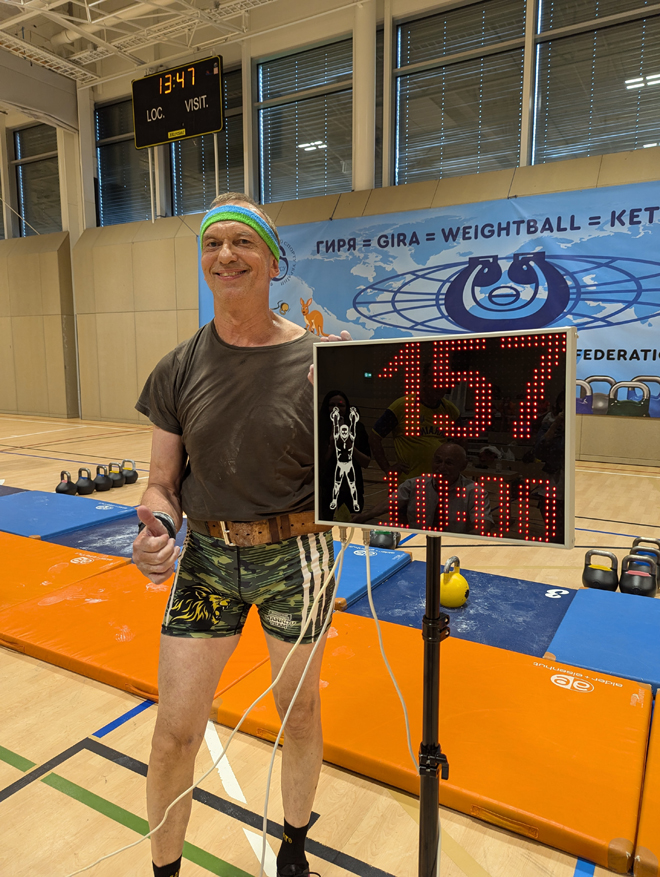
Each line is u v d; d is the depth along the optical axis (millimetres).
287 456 1178
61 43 11016
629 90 7531
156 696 2182
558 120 7988
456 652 2404
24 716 2104
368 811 1651
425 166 8945
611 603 2994
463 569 3742
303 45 9391
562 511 885
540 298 7621
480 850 1509
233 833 1579
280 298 9523
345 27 8945
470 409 947
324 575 1236
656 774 1676
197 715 1150
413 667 2277
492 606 3113
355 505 1068
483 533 954
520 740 1817
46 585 3178
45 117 10984
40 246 12164
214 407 1188
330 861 1483
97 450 8461
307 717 1230
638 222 7004
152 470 1299
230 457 1173
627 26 7461
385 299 8680
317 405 1081
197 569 1259
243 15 9430
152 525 1079
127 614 2793
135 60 10320
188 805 1185
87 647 2480
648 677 2256
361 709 1996
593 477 6621
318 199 9234
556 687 2133
